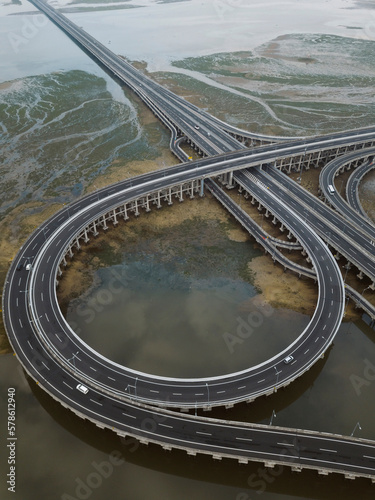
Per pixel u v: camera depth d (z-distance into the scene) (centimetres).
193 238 14025
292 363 9369
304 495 7875
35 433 8575
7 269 12569
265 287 12088
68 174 17500
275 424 8688
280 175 16825
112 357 10025
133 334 10631
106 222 14712
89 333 10644
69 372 9112
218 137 19612
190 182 15900
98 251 13412
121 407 8469
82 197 14825
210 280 12369
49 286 11238
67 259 12925
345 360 10056
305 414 8869
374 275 11625
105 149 19612
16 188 16500
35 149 19525
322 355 9612
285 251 13338
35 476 7894
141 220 14812
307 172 18200
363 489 7800
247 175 16500
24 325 10188
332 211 14475
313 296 11744
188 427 8181
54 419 8819
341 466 7606
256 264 12925
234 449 7831
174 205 15612
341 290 11269
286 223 13700
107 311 11288
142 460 8300
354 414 8844
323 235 13225
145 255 13300
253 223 14150
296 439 8025
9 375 9581
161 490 7825
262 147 18175
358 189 16488
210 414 8850
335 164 17538
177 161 18638
